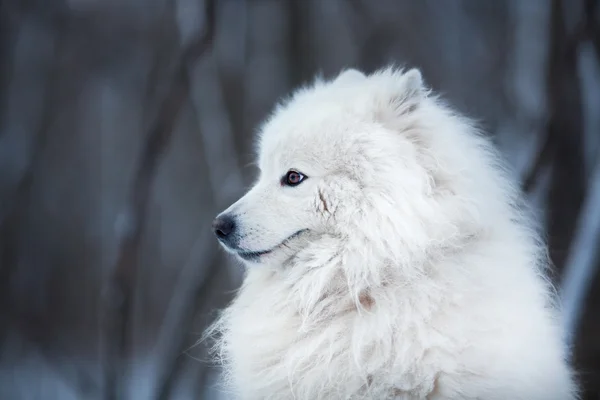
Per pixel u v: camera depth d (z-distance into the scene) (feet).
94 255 72.49
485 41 62.95
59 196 75.15
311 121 14.15
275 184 14.43
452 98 51.08
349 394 11.98
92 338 60.34
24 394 46.01
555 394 11.76
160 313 66.33
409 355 11.58
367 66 51.60
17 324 54.90
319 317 13.06
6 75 66.85
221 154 38.99
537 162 27.55
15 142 64.23
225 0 56.75
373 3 58.70
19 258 61.52
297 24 52.47
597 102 31.09
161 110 31.60
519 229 13.98
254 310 14.19
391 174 12.94
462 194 12.94
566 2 33.68
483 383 11.20
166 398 28.81
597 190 21.39
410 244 12.45
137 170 30.55
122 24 72.02
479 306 11.87
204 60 37.78
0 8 65.77
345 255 13.10
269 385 13.01
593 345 23.94
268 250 14.10
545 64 31.45
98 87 76.84
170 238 70.08
